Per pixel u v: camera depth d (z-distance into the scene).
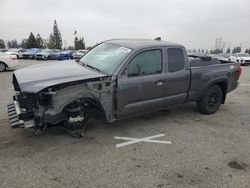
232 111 7.36
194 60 6.36
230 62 7.39
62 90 4.43
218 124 6.22
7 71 15.74
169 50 5.68
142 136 5.30
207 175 4.01
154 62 5.42
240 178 3.98
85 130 5.29
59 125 5.09
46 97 4.43
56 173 3.88
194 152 4.73
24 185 3.58
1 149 4.52
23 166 4.03
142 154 4.57
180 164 4.29
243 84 12.53
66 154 4.44
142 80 5.19
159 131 5.60
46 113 4.44
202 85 6.39
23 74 4.83
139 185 3.67
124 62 4.98
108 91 4.83
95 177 3.82
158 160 4.38
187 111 7.07
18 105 4.80
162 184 3.72
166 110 7.06
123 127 5.72
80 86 4.57
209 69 6.47
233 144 5.16
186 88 6.07
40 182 3.65
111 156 4.44
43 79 4.50
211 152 4.77
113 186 3.63
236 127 6.08
